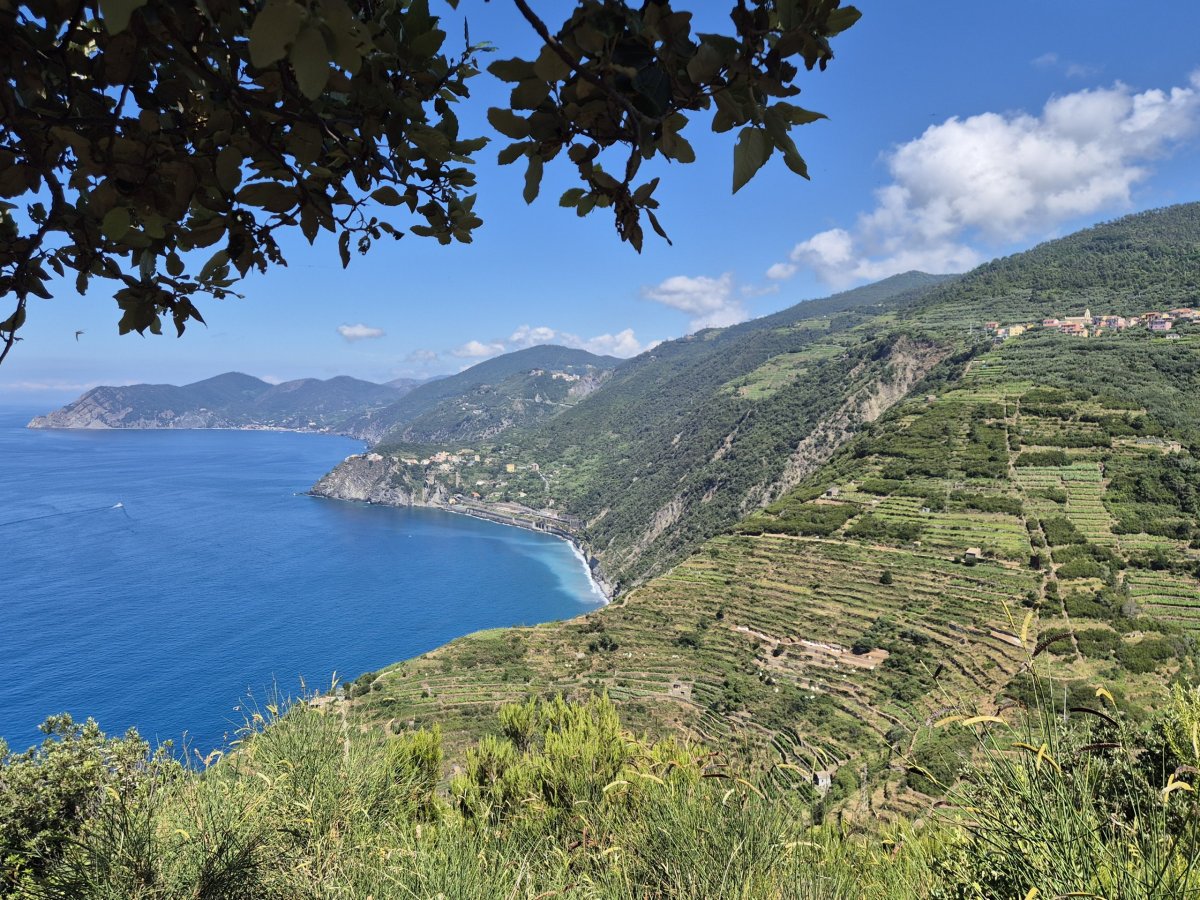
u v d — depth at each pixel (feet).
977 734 6.51
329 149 4.35
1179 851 5.31
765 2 2.85
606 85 2.99
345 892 9.15
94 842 8.93
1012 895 6.16
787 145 3.02
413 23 3.91
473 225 4.81
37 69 3.69
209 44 3.58
